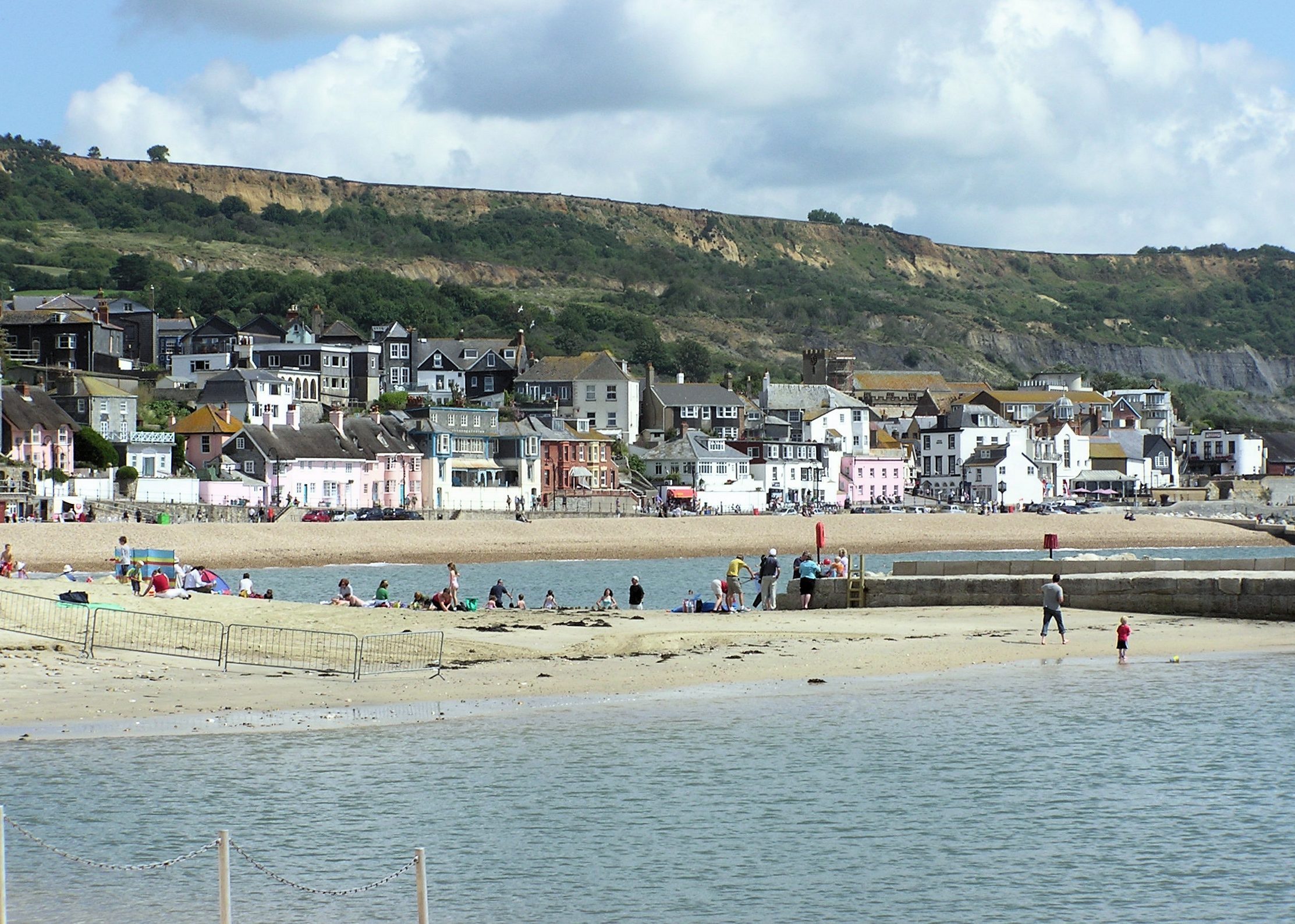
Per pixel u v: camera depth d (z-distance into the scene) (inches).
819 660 2304.4
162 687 1966.0
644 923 1202.0
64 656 2089.1
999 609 2960.1
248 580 3051.2
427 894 1208.8
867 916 1221.1
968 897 1263.5
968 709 1971.0
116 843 1370.6
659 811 1501.0
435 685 2048.5
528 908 1235.2
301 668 2122.3
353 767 1626.5
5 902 1122.0
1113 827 1457.9
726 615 2861.7
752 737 1802.4
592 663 2253.9
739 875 1311.5
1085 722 1898.4
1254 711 1963.6
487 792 1547.7
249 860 1249.4
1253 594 2815.0
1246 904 1252.5
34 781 1535.4
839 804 1529.3
